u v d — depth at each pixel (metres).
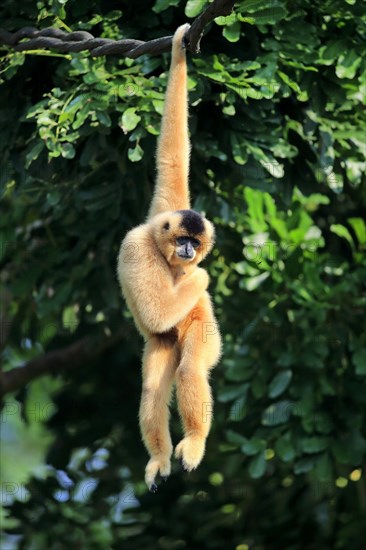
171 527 18.78
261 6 12.95
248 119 14.24
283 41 14.05
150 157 14.17
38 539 19.25
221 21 13.02
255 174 14.45
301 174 15.23
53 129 13.29
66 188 15.24
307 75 14.23
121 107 13.27
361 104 15.15
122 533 19.55
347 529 18.17
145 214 15.55
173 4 13.26
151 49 11.95
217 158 14.88
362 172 15.43
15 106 14.41
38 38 13.02
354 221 16.86
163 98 13.31
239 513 18.75
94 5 14.32
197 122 14.40
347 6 14.22
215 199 15.22
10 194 18.08
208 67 13.54
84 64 13.45
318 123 14.68
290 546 18.23
